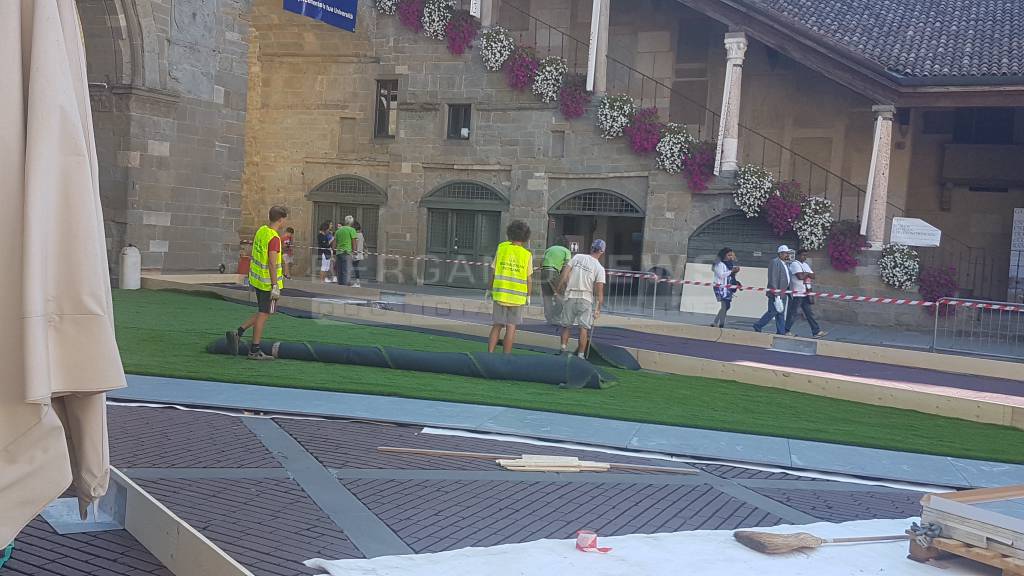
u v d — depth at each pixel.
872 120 25.95
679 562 5.03
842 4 26.88
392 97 30.70
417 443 7.89
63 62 3.35
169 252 24.08
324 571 4.61
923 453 9.18
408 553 5.02
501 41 28.00
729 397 11.99
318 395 9.73
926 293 22.58
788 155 26.81
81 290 3.34
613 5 29.09
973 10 26.42
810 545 5.43
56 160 3.29
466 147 28.91
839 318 23.48
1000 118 25.50
